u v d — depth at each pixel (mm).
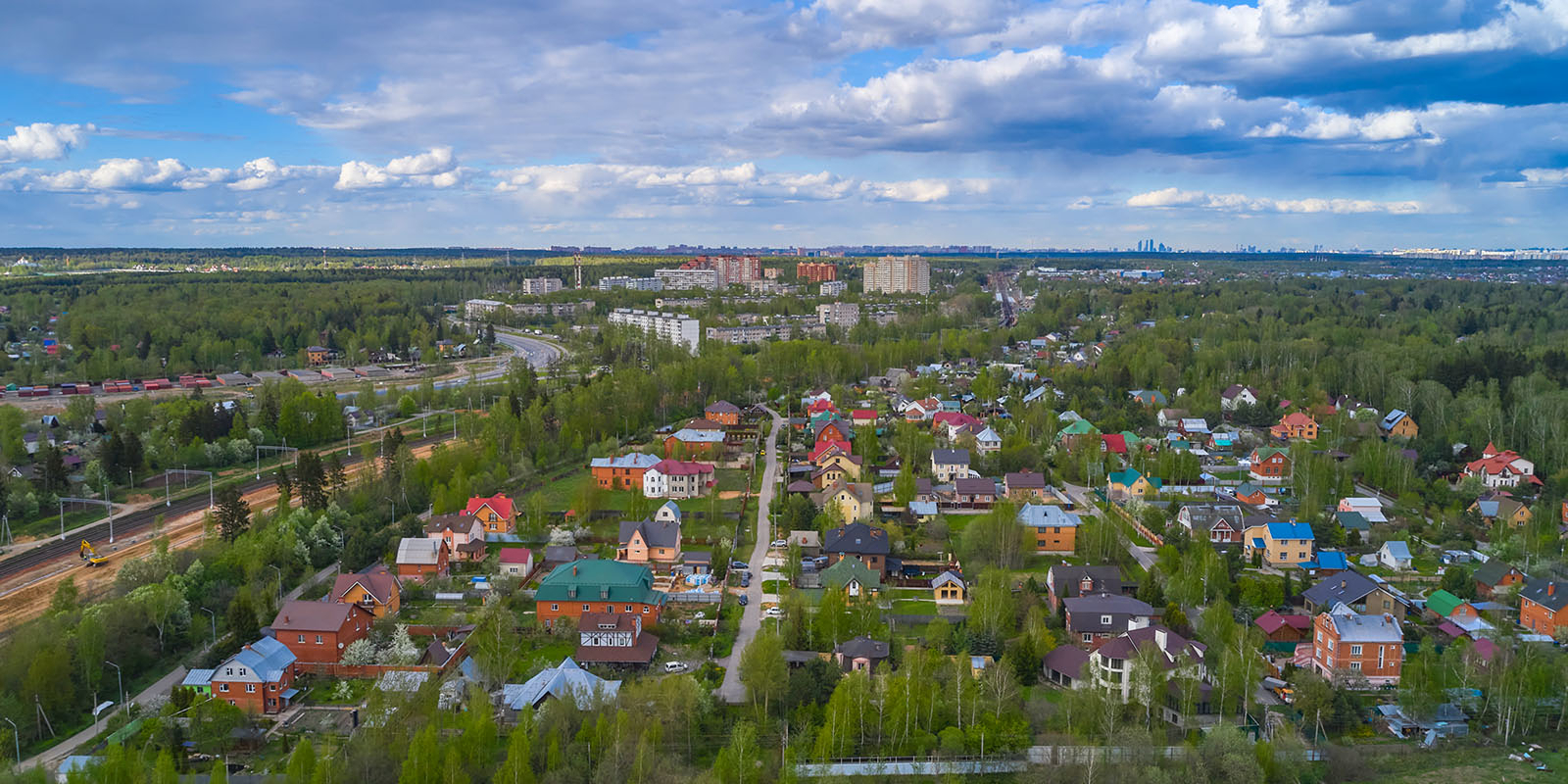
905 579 167125
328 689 128375
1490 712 121062
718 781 96500
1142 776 102125
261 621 142000
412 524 188000
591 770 102188
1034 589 156250
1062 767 105125
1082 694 115688
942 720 114188
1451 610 147000
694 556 174375
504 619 137500
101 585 166625
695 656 136750
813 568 172125
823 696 119562
